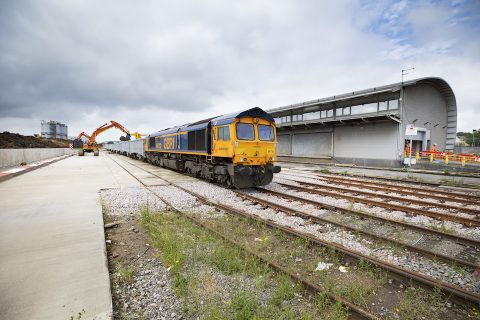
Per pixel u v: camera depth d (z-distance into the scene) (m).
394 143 20.39
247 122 10.61
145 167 22.45
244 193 10.01
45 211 6.98
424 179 14.10
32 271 3.67
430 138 23.19
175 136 17.25
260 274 4.05
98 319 2.72
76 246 4.59
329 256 4.72
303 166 22.81
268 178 11.08
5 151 18.39
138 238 5.54
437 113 23.78
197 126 13.54
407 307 3.33
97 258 4.13
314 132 26.94
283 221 6.69
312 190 10.41
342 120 22.61
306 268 4.32
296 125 27.73
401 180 13.63
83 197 8.85
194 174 14.92
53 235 5.13
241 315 2.99
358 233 5.71
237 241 5.30
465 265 4.33
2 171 15.69
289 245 5.21
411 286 3.77
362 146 22.62
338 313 3.13
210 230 5.72
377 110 21.19
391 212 7.66
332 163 24.55
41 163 22.69
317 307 3.26
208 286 3.68
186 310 3.19
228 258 4.39
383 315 3.25
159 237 5.28
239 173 10.40
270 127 11.29
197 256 4.55
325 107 25.14
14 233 5.22
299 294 3.60
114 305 3.22
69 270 3.72
